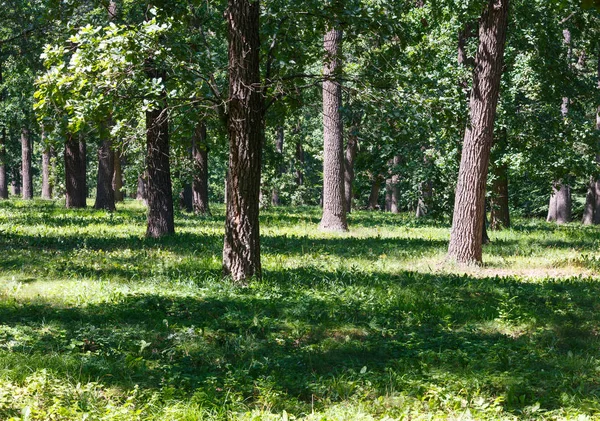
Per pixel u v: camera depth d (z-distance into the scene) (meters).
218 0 16.17
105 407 6.80
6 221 25.53
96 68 12.91
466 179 17.70
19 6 25.16
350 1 14.04
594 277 16.08
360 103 14.92
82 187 36.00
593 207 37.91
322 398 7.42
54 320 10.13
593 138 24.03
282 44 14.56
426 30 23.23
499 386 7.77
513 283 14.47
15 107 35.12
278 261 16.89
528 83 23.64
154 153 21.67
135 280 13.84
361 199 59.34
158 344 9.28
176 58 13.59
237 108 13.42
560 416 6.75
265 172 39.28
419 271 16.39
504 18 17.45
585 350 9.58
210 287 12.88
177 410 6.55
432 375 8.04
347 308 11.50
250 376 7.95
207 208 33.81
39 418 6.37
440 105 14.84
